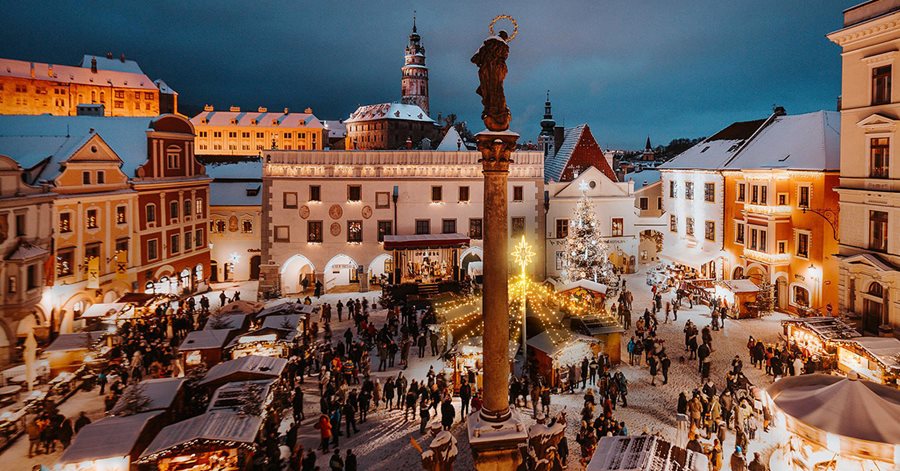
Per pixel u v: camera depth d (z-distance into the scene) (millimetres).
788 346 31156
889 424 13859
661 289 50219
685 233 56000
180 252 49750
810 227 39562
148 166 45781
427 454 15008
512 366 30297
